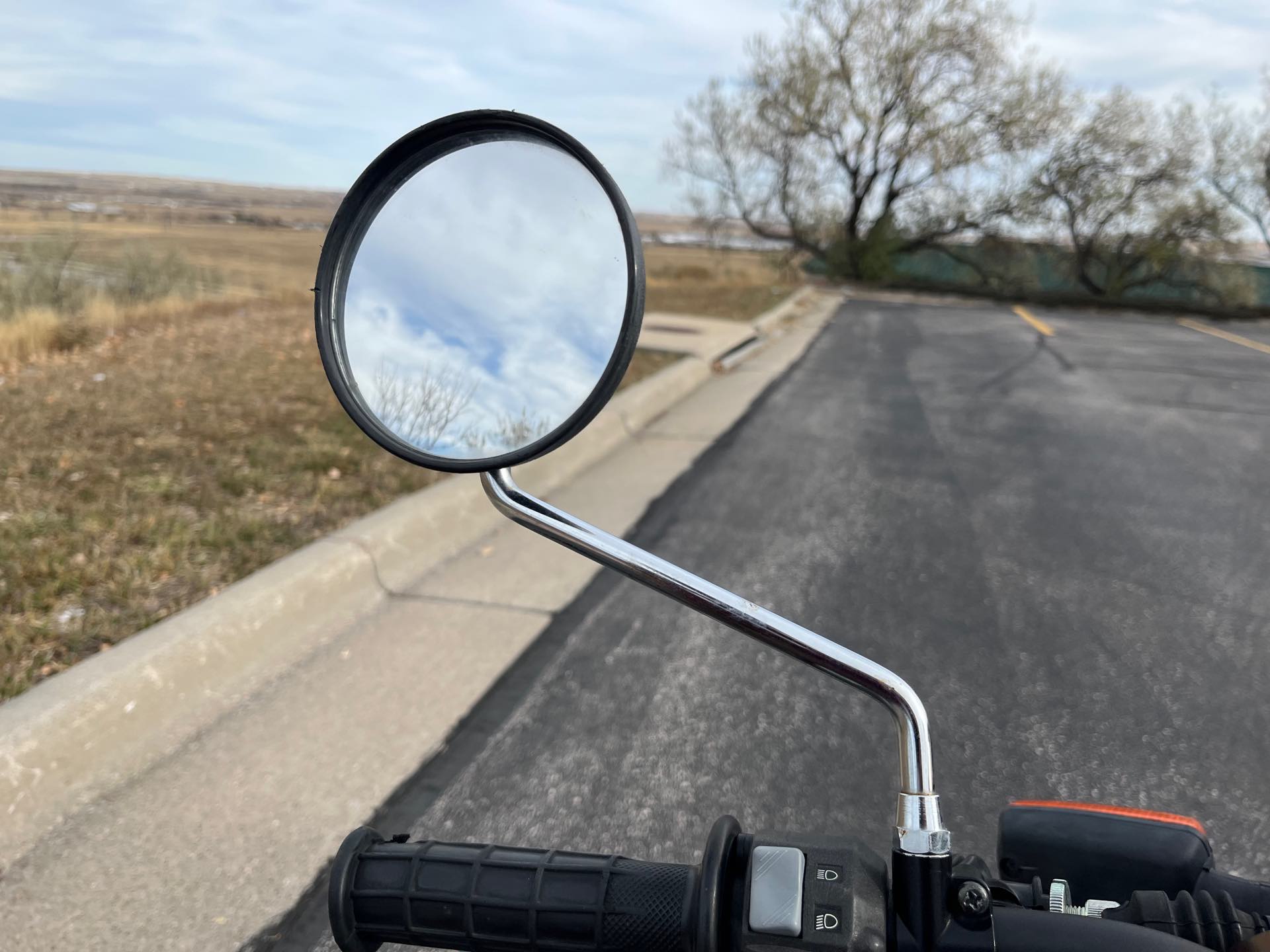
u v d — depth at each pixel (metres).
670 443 7.84
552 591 4.50
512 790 2.89
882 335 17.14
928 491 6.46
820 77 31.14
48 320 10.66
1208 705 3.51
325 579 4.09
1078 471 7.12
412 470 5.89
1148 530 5.70
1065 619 4.31
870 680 0.90
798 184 32.62
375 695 3.45
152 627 3.41
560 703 3.44
